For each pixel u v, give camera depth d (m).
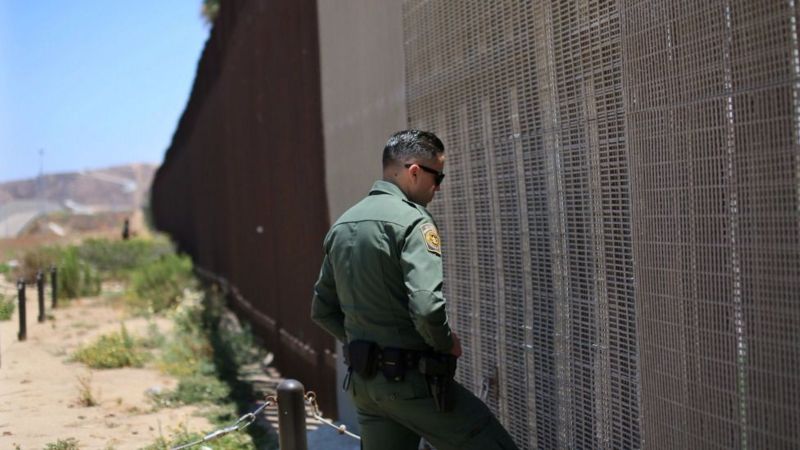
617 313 3.11
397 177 3.12
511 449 3.04
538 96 3.60
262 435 5.91
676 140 2.73
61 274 16.44
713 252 2.58
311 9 7.15
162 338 10.06
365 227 2.99
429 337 2.78
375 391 2.98
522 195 3.75
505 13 3.85
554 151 3.48
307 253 7.31
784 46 2.29
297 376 7.70
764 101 2.37
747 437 2.46
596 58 3.19
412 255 2.85
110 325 12.35
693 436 2.68
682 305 2.72
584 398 3.34
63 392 7.55
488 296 4.10
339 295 3.09
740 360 2.48
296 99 7.76
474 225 4.22
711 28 2.56
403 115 5.06
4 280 19.03
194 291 15.05
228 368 8.54
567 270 3.43
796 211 2.27
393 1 5.20
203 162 18.53
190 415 6.68
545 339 3.61
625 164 3.04
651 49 2.85
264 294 9.85
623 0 3.00
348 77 6.14
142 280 15.82
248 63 10.81
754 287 2.42
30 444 5.80
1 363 9.05
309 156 7.26
